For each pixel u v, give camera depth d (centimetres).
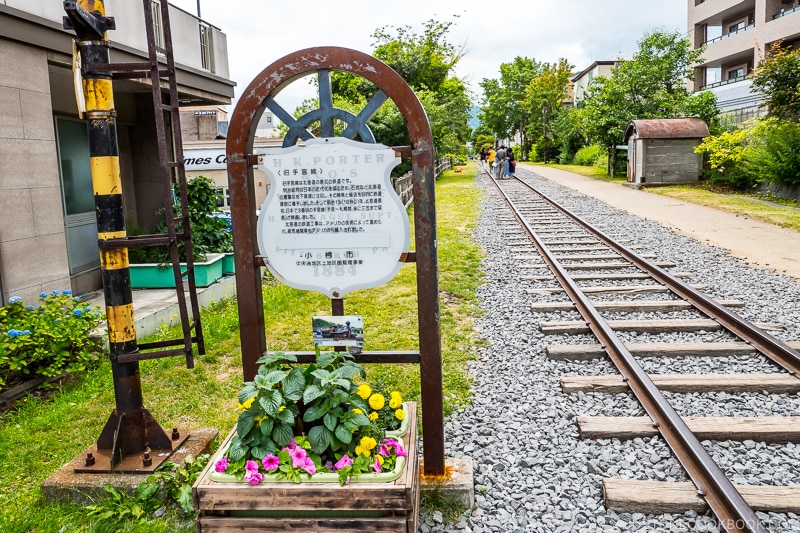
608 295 837
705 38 3753
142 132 1089
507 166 3244
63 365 600
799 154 1695
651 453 422
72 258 928
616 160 2961
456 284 929
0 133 673
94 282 965
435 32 3403
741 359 590
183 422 502
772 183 1850
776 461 409
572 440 450
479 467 420
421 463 402
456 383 564
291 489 295
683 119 2339
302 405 343
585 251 1146
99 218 386
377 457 304
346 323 377
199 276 885
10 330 549
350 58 355
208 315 819
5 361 534
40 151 734
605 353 608
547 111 6838
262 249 378
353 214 368
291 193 371
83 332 609
